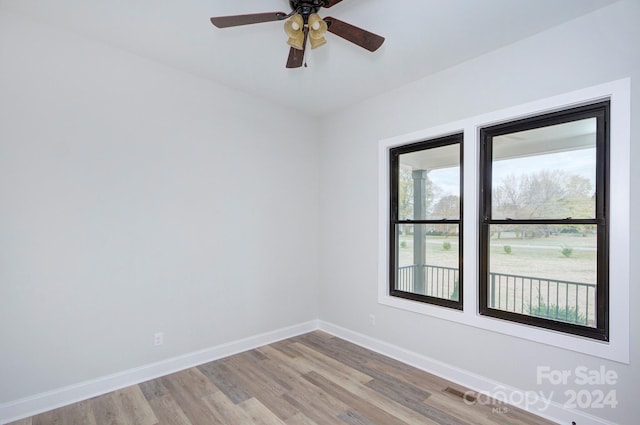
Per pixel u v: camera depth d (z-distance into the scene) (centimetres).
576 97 215
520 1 199
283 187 380
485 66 261
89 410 232
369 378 280
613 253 201
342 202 384
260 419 223
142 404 240
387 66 284
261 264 358
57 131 238
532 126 242
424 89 304
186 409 234
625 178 198
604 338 208
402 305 315
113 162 262
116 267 263
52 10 218
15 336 221
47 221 234
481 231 267
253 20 183
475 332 262
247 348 343
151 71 282
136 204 273
